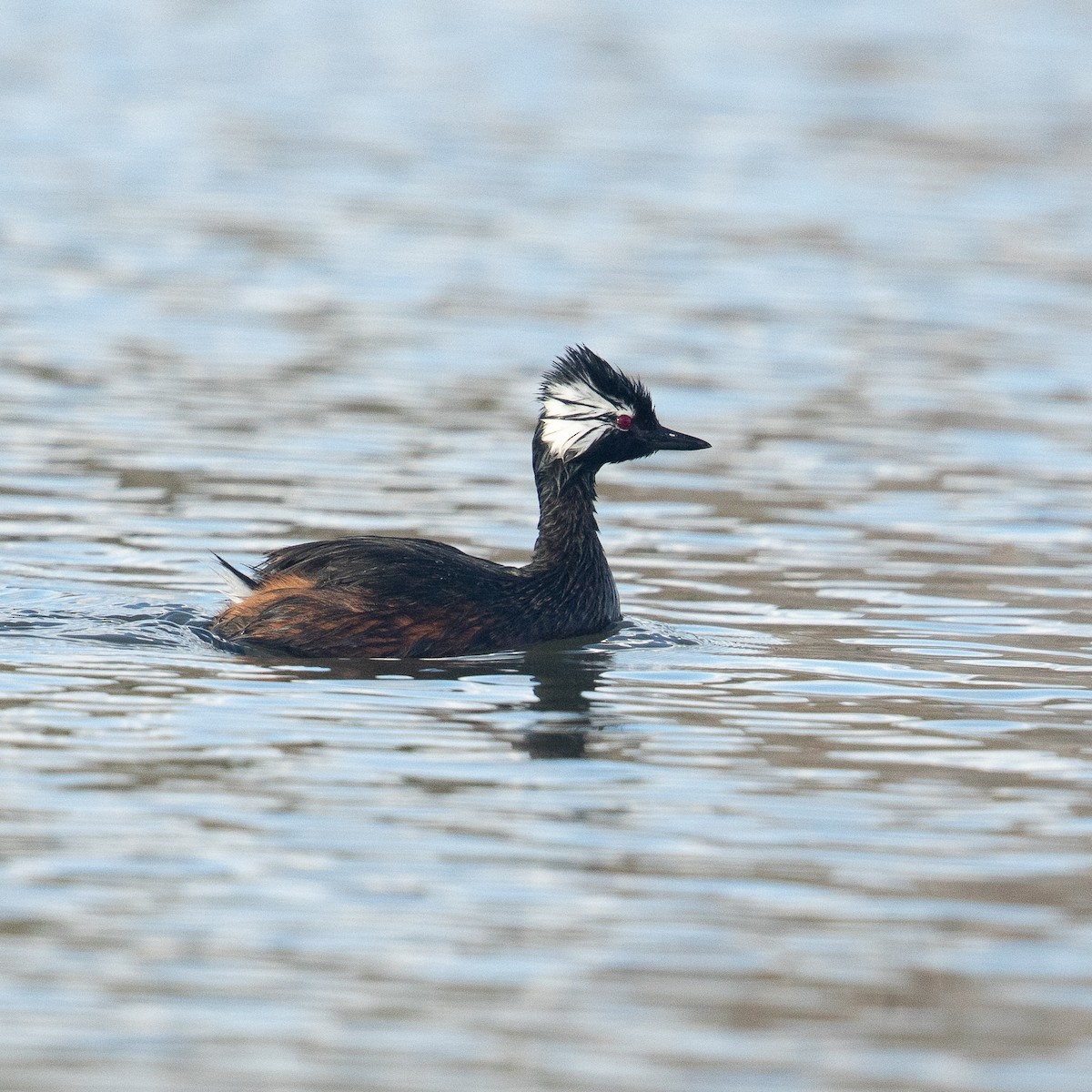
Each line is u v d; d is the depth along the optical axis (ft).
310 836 34.01
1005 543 56.65
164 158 113.50
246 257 92.43
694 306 85.71
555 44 158.51
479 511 58.95
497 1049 27.14
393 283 88.33
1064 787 37.42
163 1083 26.08
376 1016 27.96
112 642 45.39
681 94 137.49
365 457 64.28
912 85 141.59
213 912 30.94
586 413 48.73
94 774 36.65
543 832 34.58
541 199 105.91
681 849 33.99
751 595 51.65
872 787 37.29
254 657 44.88
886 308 85.71
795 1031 27.78
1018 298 87.61
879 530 57.88
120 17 166.09
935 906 31.83
